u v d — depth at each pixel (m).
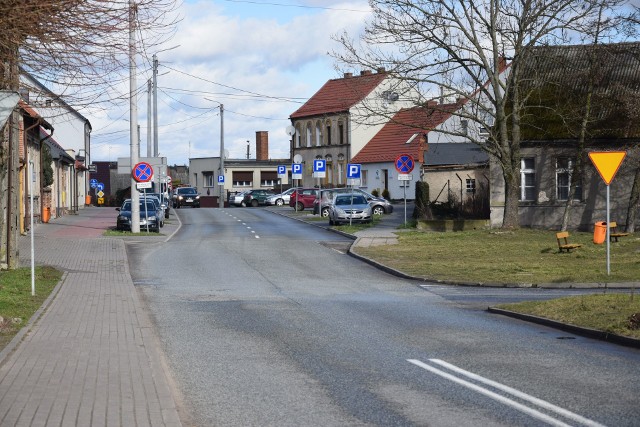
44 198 55.53
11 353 12.80
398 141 86.94
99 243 38.84
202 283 26.03
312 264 32.47
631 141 43.00
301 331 16.17
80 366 11.80
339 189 66.94
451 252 35.44
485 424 8.90
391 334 15.75
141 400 9.72
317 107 100.94
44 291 21.42
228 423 9.10
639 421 8.93
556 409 9.52
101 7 10.77
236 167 119.19
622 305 17.28
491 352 13.62
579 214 43.66
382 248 37.47
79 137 93.00
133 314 17.62
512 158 42.06
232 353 13.66
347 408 9.75
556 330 16.25
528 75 45.56
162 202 59.31
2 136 18.45
